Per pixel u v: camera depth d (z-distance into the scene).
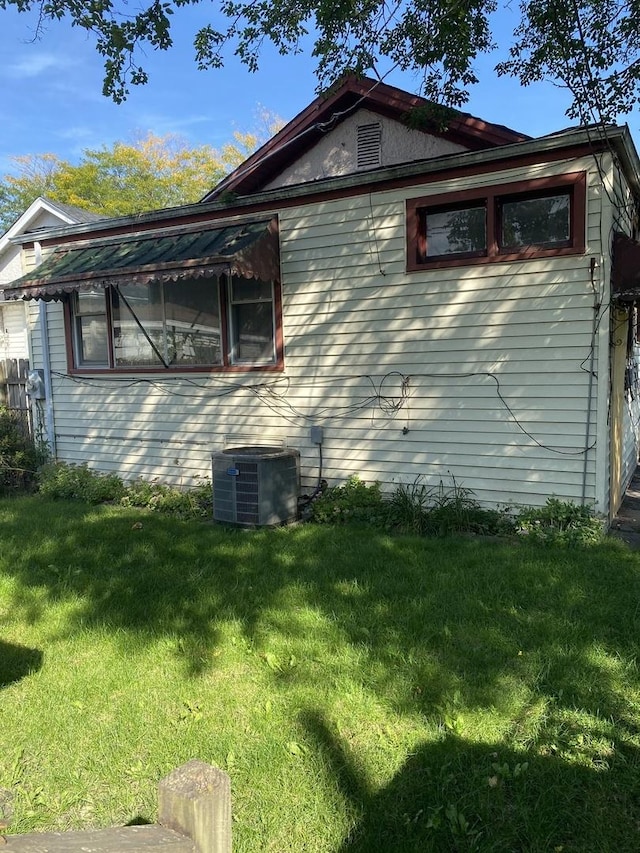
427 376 6.57
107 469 9.06
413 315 6.60
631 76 6.43
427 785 2.52
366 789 2.51
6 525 6.69
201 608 4.26
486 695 3.09
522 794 2.45
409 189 6.48
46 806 2.49
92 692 3.28
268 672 3.40
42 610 4.34
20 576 5.01
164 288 8.31
